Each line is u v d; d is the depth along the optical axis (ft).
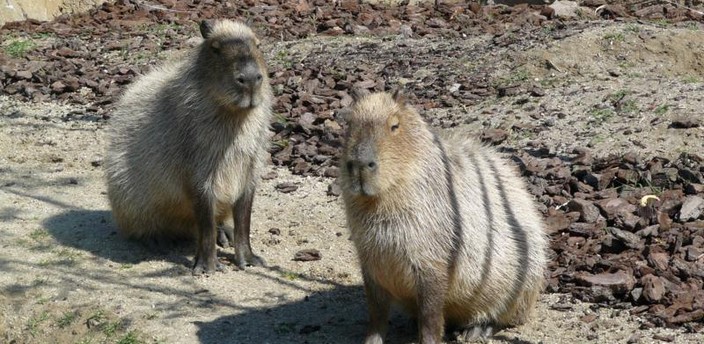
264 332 43.21
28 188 60.54
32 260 51.03
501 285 41.14
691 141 58.34
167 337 43.14
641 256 47.01
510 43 78.84
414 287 39.14
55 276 49.24
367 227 38.42
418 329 41.29
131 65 83.61
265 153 51.11
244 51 47.19
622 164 55.77
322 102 71.20
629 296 44.04
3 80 81.00
